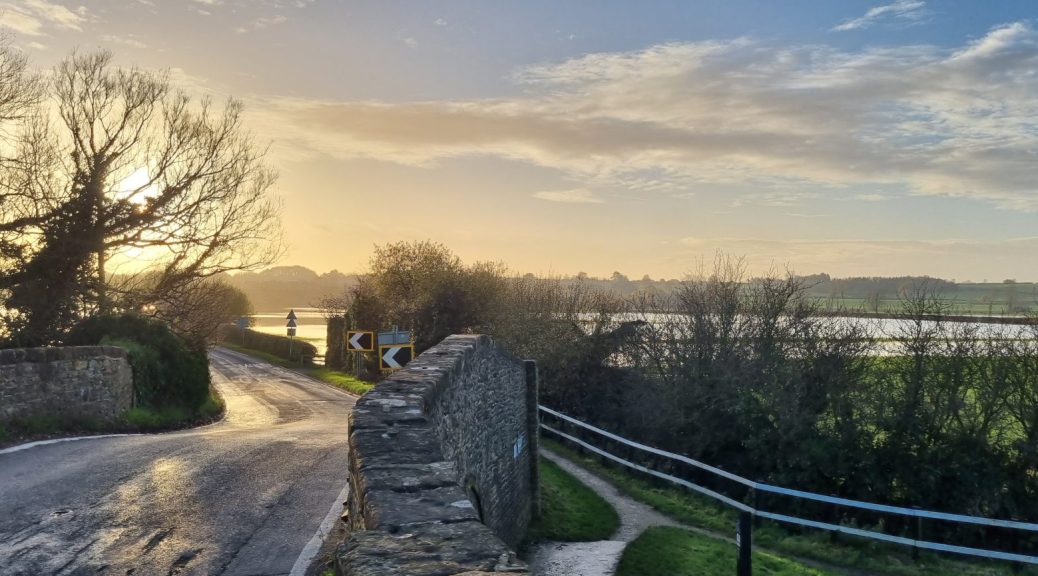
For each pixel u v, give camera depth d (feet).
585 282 86.28
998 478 49.39
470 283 101.65
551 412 72.28
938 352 52.01
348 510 20.24
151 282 85.30
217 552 24.57
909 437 51.72
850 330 55.98
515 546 40.14
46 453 40.65
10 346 66.64
